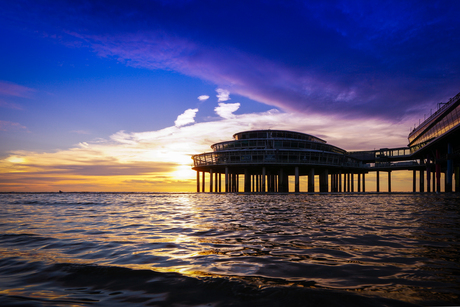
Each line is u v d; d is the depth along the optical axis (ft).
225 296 11.89
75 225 38.52
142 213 59.00
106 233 30.81
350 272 15.20
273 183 338.34
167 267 16.63
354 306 10.69
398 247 21.80
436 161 240.12
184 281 13.91
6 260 18.49
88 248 22.50
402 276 14.40
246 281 13.76
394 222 38.70
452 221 39.50
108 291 12.73
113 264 17.35
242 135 272.92
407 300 11.23
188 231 31.78
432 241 24.26
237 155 259.39
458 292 12.13
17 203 111.04
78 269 16.22
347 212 57.47
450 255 19.08
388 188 352.69
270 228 33.71
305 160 252.83
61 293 12.53
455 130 182.50
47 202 120.06
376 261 17.57
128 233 30.71
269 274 14.97
